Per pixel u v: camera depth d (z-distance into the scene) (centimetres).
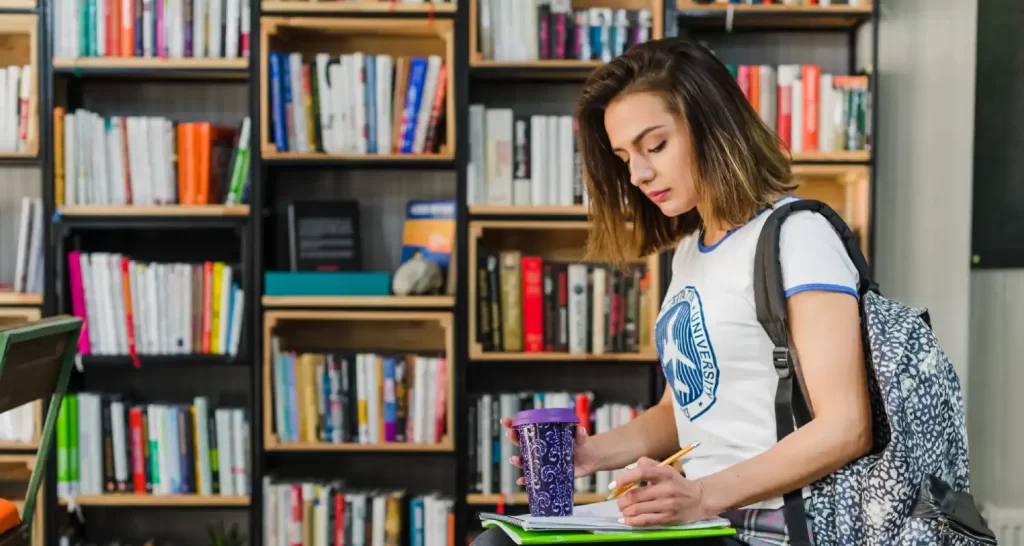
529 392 297
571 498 129
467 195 279
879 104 290
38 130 279
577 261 304
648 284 281
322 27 282
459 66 277
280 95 280
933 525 115
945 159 279
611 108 140
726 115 132
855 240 134
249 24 279
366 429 281
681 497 116
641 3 303
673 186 137
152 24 280
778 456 122
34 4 278
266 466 288
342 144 281
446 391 280
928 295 281
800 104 274
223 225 281
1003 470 295
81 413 281
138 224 280
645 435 156
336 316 280
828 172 273
